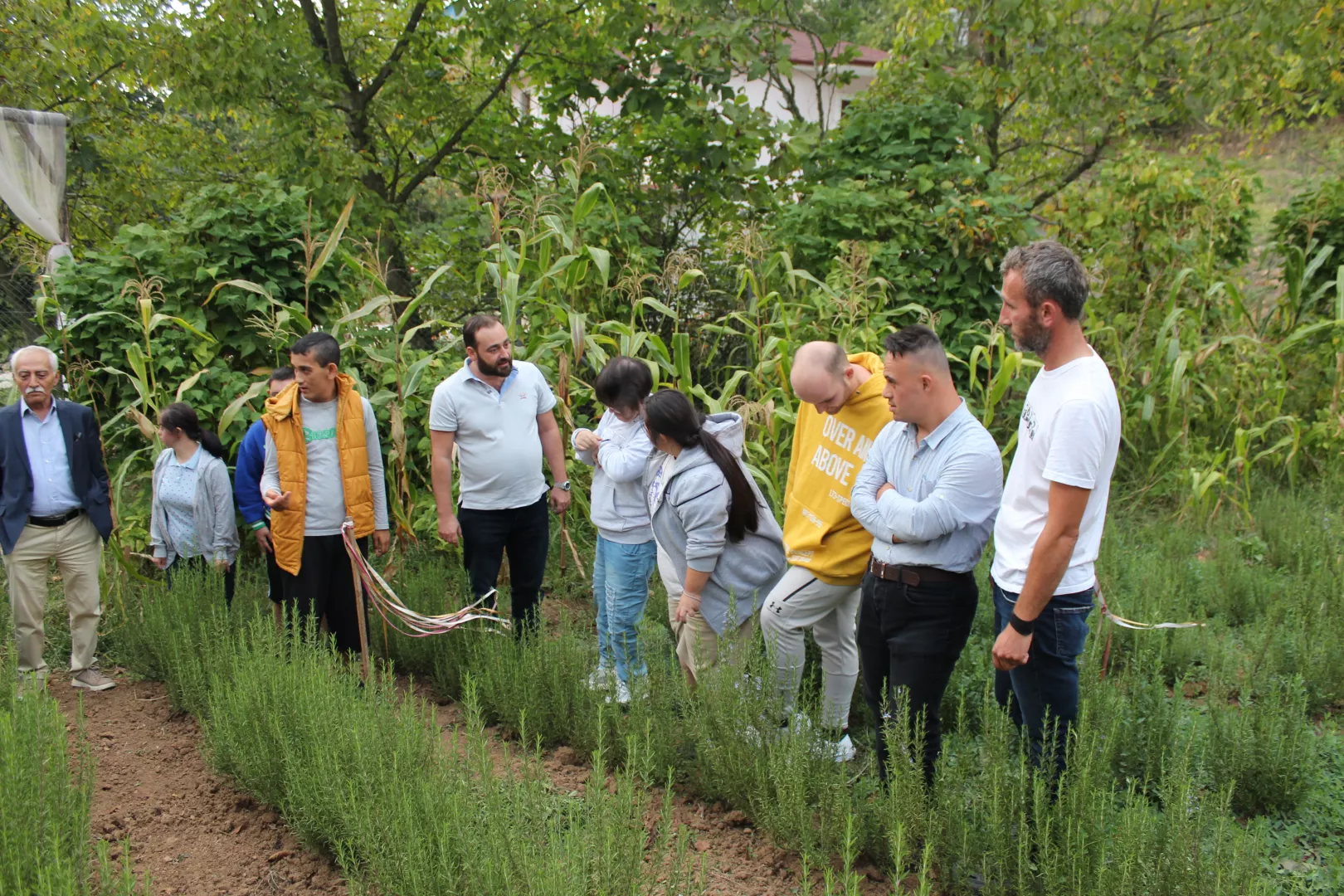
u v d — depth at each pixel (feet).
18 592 14.92
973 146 27.07
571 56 30.63
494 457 14.44
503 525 14.76
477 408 14.32
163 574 17.60
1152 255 28.12
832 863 10.04
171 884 9.91
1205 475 22.99
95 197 39.19
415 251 33.37
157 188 37.58
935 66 32.65
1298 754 11.03
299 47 28.37
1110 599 16.61
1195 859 8.33
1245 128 35.17
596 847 8.46
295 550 13.87
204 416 18.57
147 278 18.76
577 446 13.67
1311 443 25.90
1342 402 26.07
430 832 8.88
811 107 55.11
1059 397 8.73
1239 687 12.99
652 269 24.66
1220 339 24.23
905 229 24.94
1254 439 26.66
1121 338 27.12
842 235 24.73
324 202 28.17
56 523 14.88
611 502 13.38
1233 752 11.14
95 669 15.57
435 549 19.20
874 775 11.34
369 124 32.27
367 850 8.90
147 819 11.19
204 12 29.53
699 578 12.03
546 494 15.48
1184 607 16.28
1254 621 17.08
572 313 18.16
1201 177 28.81
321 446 14.11
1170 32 32.89
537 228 21.86
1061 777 9.00
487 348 13.89
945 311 24.18
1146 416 23.98
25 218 21.93
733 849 10.57
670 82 29.14
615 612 13.55
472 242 29.84
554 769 12.26
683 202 30.58
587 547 19.92
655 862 8.68
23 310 29.30
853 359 11.58
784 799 10.08
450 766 10.18
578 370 20.21
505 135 31.94
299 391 14.01
